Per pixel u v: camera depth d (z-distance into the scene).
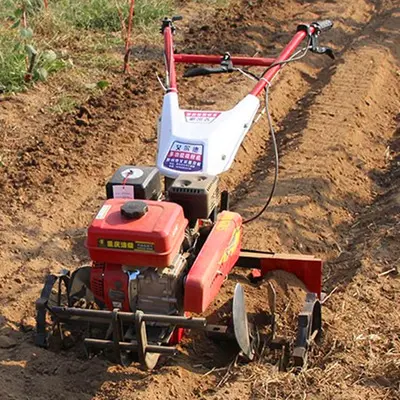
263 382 9.29
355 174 15.30
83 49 20.12
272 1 25.36
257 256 10.85
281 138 16.58
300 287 10.83
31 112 16.77
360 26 23.86
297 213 13.45
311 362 9.82
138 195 9.23
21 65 17.97
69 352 9.79
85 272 9.73
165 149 9.71
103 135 15.88
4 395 8.92
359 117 17.33
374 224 13.51
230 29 22.58
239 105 10.16
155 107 17.25
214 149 9.62
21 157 14.85
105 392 9.11
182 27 22.64
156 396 9.00
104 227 8.63
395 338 10.39
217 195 9.70
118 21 21.73
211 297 8.98
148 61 19.98
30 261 11.86
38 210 13.21
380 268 12.11
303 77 19.73
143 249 8.55
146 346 8.71
